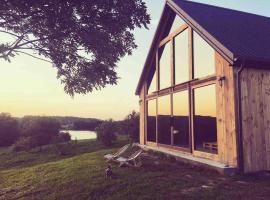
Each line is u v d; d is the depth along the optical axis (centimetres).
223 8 1659
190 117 1258
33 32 1104
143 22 1072
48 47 1152
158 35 1633
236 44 1028
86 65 1188
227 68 1028
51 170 1309
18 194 995
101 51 1082
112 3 1001
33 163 2392
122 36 1164
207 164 1027
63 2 912
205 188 806
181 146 1336
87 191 884
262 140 1012
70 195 880
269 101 1048
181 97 1359
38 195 944
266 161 1009
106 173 1005
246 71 1010
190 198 735
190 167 1099
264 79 1046
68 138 3297
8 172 1497
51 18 937
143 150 1594
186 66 1331
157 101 1619
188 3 1559
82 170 1183
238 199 711
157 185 862
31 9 941
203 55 1191
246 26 1349
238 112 979
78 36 1016
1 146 4162
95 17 1000
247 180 878
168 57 1529
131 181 925
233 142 980
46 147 3136
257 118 1012
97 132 2864
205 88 1166
